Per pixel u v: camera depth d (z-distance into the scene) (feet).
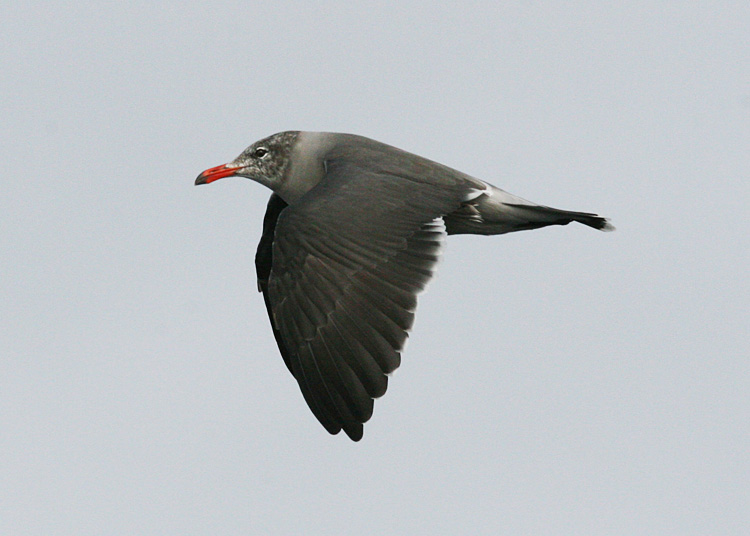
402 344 39.78
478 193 45.42
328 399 40.01
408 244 41.96
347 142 48.34
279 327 40.88
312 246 41.06
